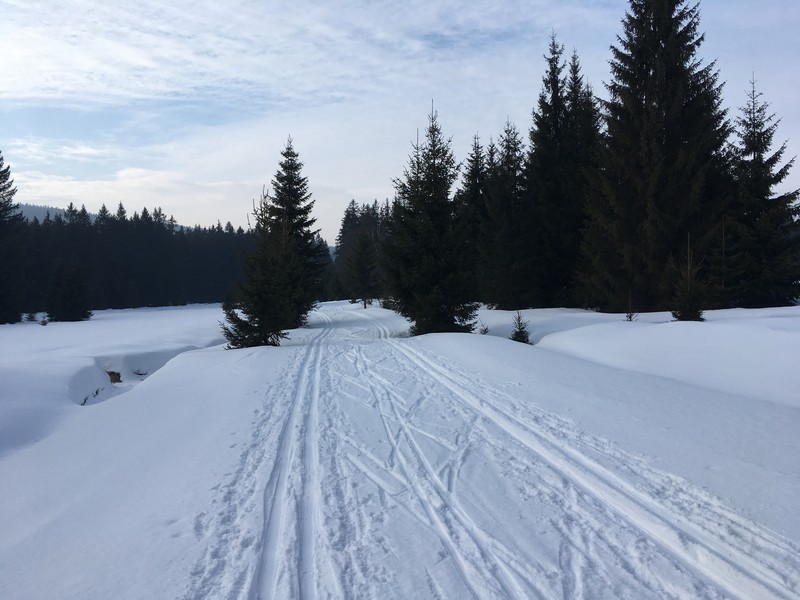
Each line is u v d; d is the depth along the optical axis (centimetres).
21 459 639
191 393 935
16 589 348
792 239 2244
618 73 2344
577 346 1316
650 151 2212
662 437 575
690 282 1403
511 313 2455
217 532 413
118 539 412
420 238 1814
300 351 1406
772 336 972
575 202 2753
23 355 1766
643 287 2247
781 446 527
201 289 10044
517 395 804
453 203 1870
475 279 1864
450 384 920
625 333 1283
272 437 656
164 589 336
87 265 7700
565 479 488
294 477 521
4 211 5378
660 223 2119
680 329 1179
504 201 2905
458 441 611
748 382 841
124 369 1727
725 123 2283
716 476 465
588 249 2444
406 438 631
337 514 435
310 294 2952
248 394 904
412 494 470
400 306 1912
